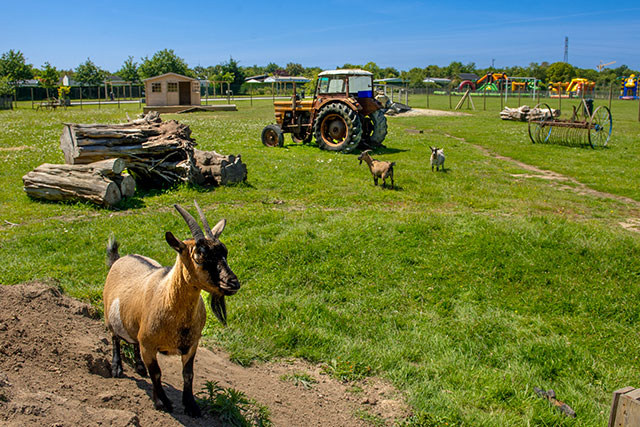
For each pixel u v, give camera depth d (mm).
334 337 6348
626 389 3740
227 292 3395
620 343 6562
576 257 8625
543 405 5129
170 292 3609
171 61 78438
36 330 4535
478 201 12750
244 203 12211
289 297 7344
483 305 7480
